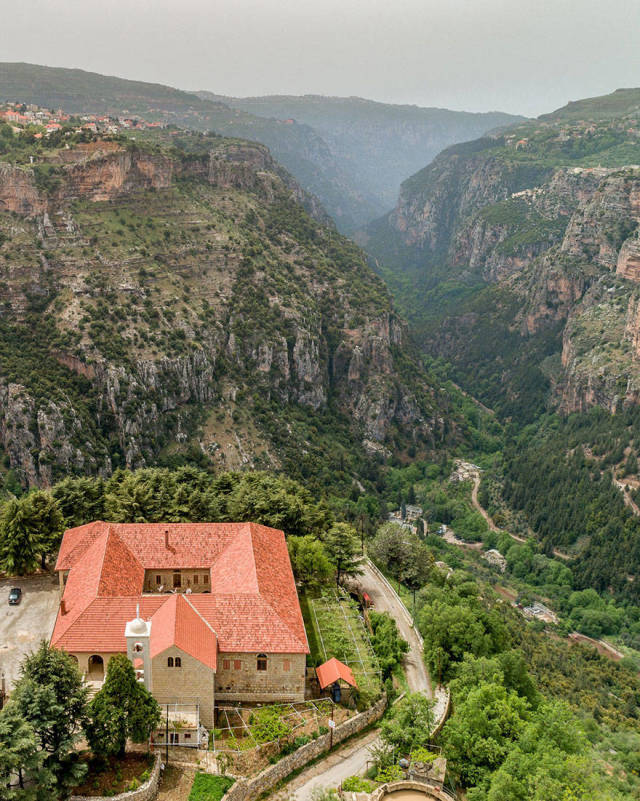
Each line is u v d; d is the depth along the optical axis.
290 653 92.69
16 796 70.88
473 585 149.12
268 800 82.19
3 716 73.62
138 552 112.06
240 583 102.12
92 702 78.44
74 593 99.75
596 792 82.19
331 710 95.88
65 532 119.31
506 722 95.38
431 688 110.38
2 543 119.31
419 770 88.19
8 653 97.62
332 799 79.50
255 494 142.50
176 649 84.56
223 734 87.12
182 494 141.12
